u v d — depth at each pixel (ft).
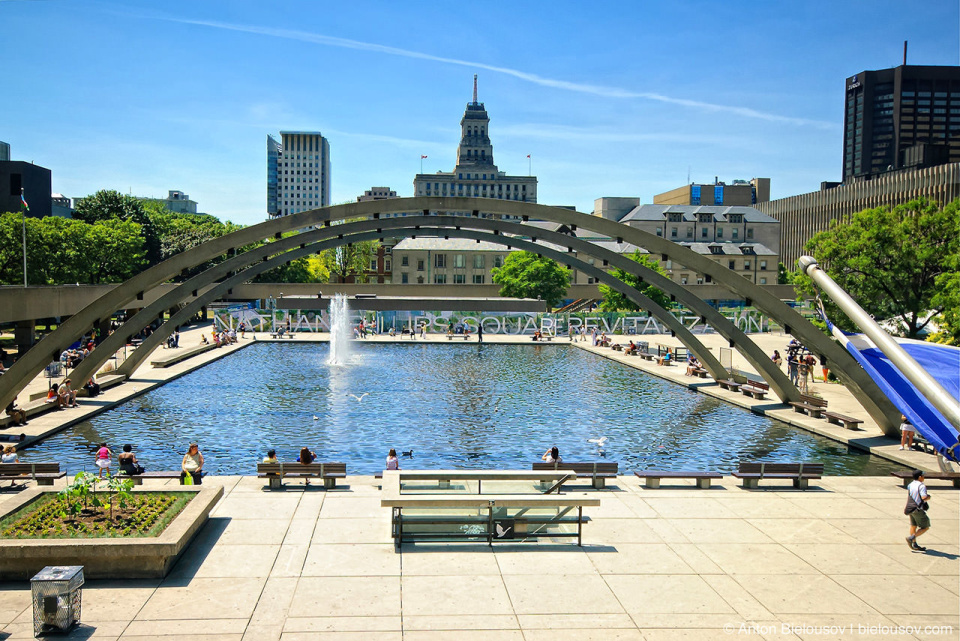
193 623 42.75
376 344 258.98
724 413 130.93
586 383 166.81
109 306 127.54
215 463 92.07
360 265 527.40
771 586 49.34
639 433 113.29
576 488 74.28
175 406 131.75
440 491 63.82
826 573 51.72
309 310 292.61
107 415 122.72
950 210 183.11
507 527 57.41
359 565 51.98
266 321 295.48
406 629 42.45
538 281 339.57
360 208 140.56
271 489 71.87
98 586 47.78
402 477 61.52
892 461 94.84
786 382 134.72
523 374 181.06
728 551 55.93
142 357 156.76
